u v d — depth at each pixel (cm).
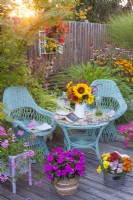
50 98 442
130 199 275
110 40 708
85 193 285
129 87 562
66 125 335
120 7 1330
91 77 508
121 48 643
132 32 679
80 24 622
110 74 553
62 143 414
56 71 567
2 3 348
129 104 507
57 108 378
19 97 370
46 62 499
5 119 331
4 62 376
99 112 368
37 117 379
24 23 357
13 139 296
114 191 289
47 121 370
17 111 369
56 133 441
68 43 592
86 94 345
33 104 376
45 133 345
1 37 369
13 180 283
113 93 429
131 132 405
